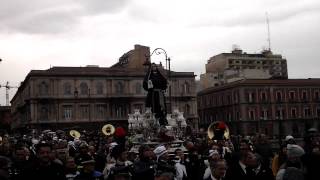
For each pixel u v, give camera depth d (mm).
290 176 9586
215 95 124562
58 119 102250
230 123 116062
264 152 16578
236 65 145875
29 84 103562
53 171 10039
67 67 107938
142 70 110500
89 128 103875
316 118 115312
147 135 24109
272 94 112750
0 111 165250
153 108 25047
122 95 106938
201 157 14508
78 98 104062
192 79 112125
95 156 15750
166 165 11898
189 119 110625
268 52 155125
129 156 13781
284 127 112062
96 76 105875
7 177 9586
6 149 15070
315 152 11305
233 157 10477
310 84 115938
